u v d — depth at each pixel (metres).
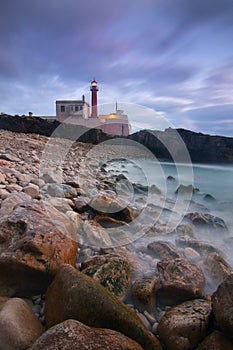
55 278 1.71
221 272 2.25
